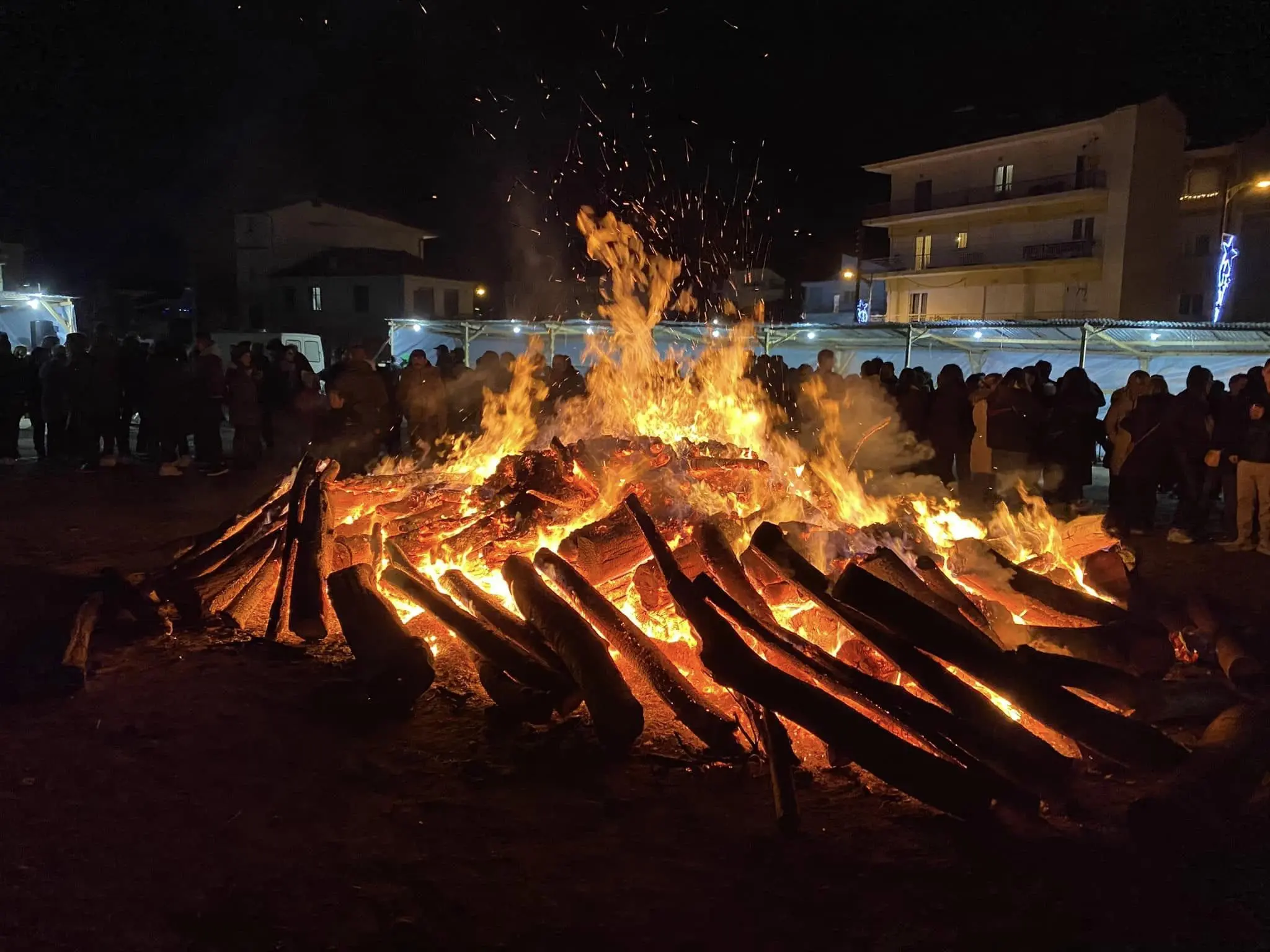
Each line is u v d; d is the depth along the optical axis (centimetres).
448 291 4416
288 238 4428
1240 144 3238
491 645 464
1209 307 3347
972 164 3859
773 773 369
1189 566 808
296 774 387
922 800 356
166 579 601
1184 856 331
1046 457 1098
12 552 796
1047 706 396
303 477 673
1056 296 3566
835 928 290
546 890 307
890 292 4109
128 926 287
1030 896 308
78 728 427
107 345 1326
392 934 284
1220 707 434
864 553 548
